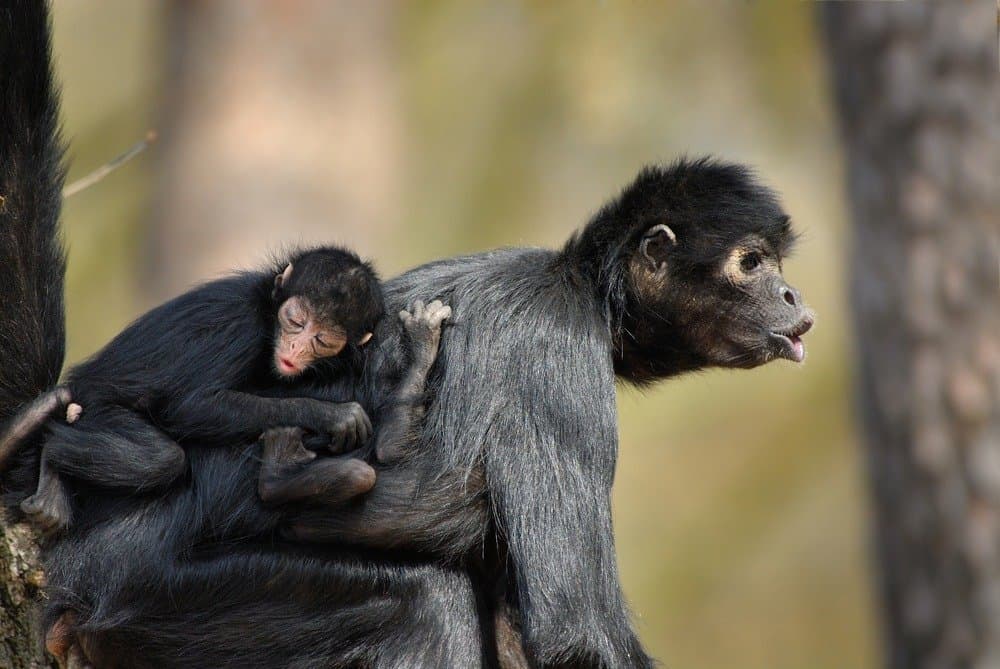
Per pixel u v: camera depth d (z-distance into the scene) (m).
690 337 13.41
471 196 32.84
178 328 12.00
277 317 12.36
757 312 13.24
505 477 11.78
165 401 11.73
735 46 32.62
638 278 13.26
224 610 11.32
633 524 36.78
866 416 19.56
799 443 36.00
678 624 36.69
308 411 11.70
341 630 11.45
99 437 11.36
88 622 11.10
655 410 37.03
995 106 18.62
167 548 11.38
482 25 33.16
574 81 32.47
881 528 19.34
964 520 18.52
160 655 11.29
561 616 11.53
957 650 18.52
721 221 13.22
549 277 12.66
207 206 24.75
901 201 18.97
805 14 32.19
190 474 11.62
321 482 11.29
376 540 11.62
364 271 12.64
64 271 12.31
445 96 33.03
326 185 25.12
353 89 25.64
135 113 32.50
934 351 18.73
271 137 24.89
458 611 11.80
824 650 36.22
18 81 12.07
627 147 32.56
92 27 33.78
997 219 18.56
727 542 36.69
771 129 32.91
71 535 11.36
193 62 25.20
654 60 32.56
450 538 11.80
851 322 19.89
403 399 11.93
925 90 18.84
